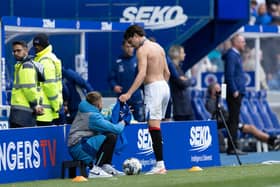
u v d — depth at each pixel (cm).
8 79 4562
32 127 3469
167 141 3934
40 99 3581
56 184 3266
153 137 3634
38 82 3575
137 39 3616
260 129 5272
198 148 4078
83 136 3488
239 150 5009
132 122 3869
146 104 3634
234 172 3622
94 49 5178
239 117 4978
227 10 5019
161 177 3438
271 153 4934
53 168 3534
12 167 3378
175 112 4506
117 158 3741
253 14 6297
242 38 4725
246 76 5547
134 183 3222
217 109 4231
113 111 3566
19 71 3509
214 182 3219
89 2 5156
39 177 3475
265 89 5969
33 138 3466
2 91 3994
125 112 3581
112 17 5134
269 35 5444
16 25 4184
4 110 3975
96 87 5175
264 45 6456
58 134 3572
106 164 3519
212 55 6106
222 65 6131
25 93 3500
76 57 4609
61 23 4394
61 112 3812
